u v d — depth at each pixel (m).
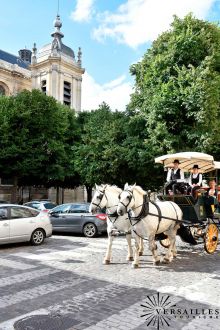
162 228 10.08
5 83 56.25
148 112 23.84
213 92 20.44
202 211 11.54
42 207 23.36
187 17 23.33
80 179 37.50
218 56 22.27
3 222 13.06
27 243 14.45
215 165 12.63
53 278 8.60
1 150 30.42
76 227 16.83
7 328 5.54
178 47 22.12
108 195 10.52
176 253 11.56
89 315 6.11
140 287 7.80
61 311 6.30
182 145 21.70
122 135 26.58
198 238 12.86
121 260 10.75
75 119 39.94
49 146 32.69
